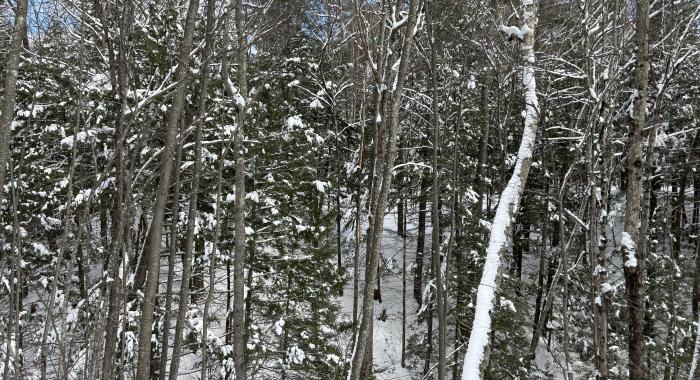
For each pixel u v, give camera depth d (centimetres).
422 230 1864
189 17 606
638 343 782
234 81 1100
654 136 989
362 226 1083
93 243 646
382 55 818
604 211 980
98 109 836
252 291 1302
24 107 948
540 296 1806
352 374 631
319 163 1612
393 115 652
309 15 903
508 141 1886
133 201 453
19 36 379
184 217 1141
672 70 963
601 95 971
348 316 1619
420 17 784
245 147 1132
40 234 1045
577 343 1670
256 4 687
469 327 1296
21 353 489
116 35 466
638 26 789
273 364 1414
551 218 1794
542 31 1224
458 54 1423
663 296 1353
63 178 976
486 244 1330
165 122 852
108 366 443
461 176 1457
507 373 1252
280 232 1326
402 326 2016
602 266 960
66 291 388
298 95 1914
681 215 2017
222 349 1158
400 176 1708
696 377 900
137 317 934
